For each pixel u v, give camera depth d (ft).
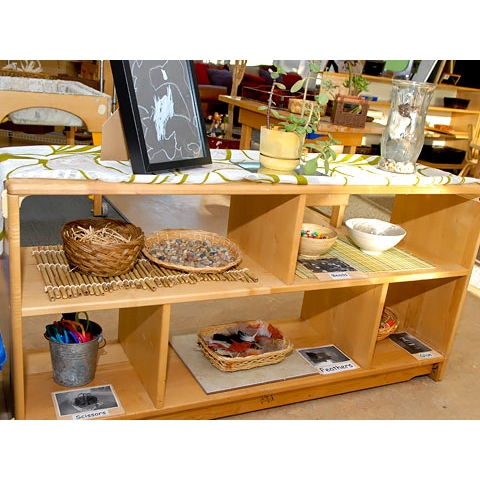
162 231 7.63
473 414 8.05
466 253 8.24
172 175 5.77
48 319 8.97
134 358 7.11
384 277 7.52
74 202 14.84
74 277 6.21
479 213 8.01
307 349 8.25
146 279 6.42
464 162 23.26
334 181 6.72
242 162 7.13
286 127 6.64
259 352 7.61
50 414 6.11
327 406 7.79
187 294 6.21
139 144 5.62
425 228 8.87
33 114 13.05
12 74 15.96
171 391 6.81
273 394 7.38
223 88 28.96
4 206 5.45
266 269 7.29
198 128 6.50
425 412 7.95
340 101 13.50
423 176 7.67
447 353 8.68
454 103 22.84
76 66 21.72
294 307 10.62
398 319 9.35
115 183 5.48
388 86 20.81
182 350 7.72
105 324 8.98
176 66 6.27
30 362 7.05
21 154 6.25
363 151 21.08
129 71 5.61
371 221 8.79
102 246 5.97
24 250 6.78
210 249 7.40
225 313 10.02
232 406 7.11
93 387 6.67
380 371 8.08
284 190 6.37
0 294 6.49
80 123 13.53
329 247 7.81
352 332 8.14
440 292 8.75
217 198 17.24
